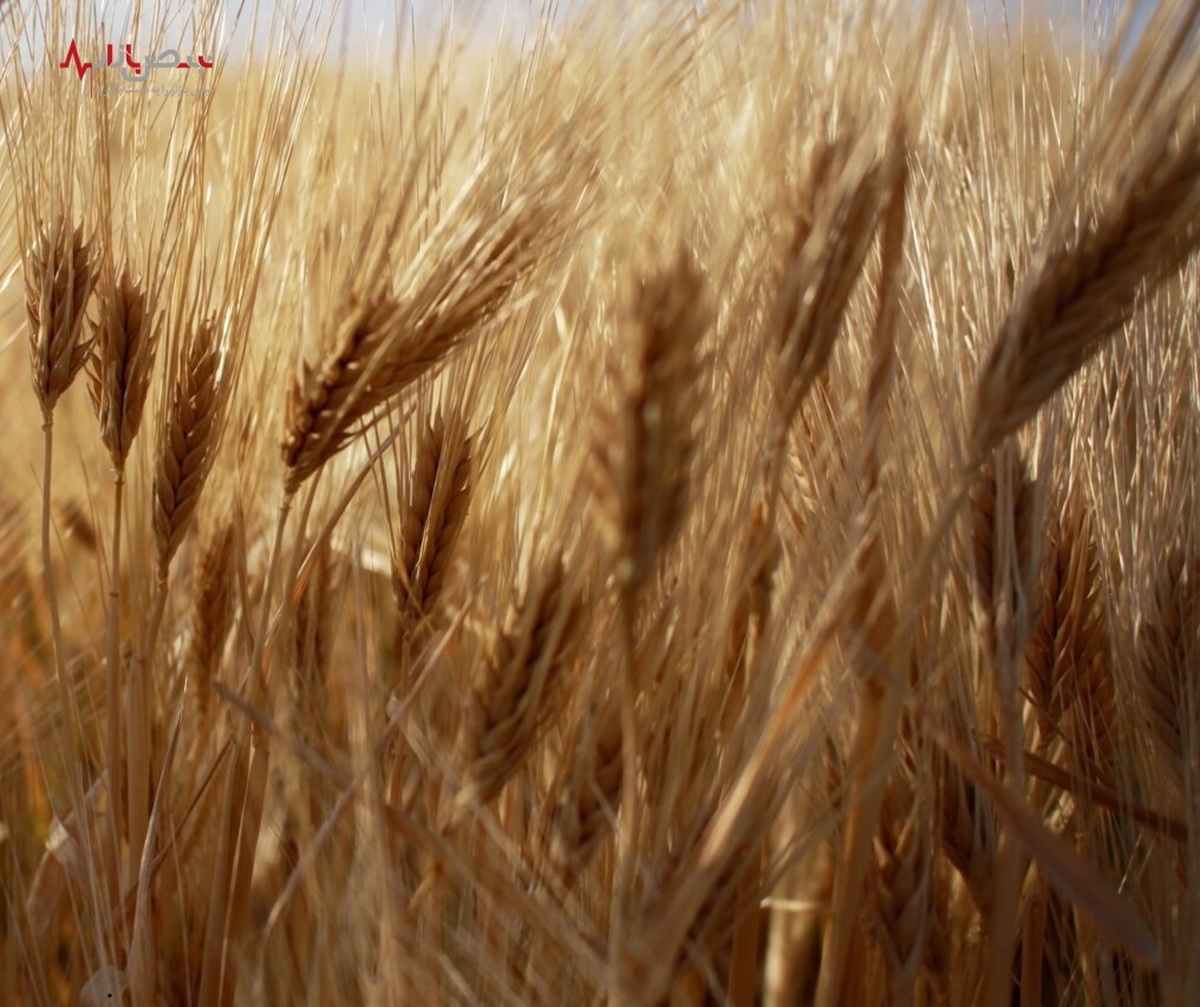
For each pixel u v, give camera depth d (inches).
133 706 30.4
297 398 28.3
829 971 27.9
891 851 28.3
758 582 27.4
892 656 26.8
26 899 32.5
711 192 28.3
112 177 29.9
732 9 27.7
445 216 28.1
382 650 35.2
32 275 29.4
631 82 27.8
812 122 26.7
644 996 25.3
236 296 29.6
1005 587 27.3
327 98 30.6
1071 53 29.6
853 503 27.0
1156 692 29.5
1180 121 26.0
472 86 30.2
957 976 30.2
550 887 27.4
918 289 28.8
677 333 23.6
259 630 29.6
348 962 29.6
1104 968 30.2
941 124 29.6
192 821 31.4
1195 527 29.6
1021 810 26.5
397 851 29.5
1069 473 30.3
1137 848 31.0
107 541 33.9
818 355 25.8
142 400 29.1
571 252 28.9
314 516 33.2
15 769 34.6
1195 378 29.9
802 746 27.0
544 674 26.5
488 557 30.0
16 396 37.3
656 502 24.0
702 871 25.5
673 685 27.1
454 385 29.3
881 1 27.3
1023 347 25.7
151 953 29.5
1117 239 25.3
